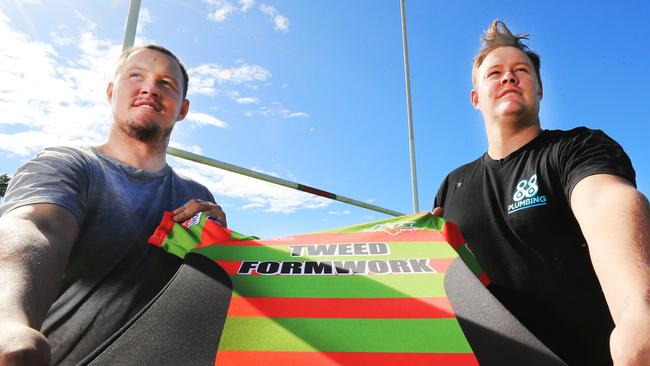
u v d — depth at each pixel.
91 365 0.66
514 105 1.37
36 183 0.98
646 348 0.52
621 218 0.74
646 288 0.60
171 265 1.22
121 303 1.12
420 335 0.77
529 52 1.58
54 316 1.06
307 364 0.70
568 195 1.02
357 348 0.74
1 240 0.73
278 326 0.79
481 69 1.53
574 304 1.15
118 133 1.35
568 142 1.16
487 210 1.38
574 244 1.18
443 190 1.70
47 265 0.72
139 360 0.68
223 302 0.85
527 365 0.68
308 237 1.19
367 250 1.10
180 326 0.76
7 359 0.46
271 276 0.96
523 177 1.29
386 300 0.88
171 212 1.15
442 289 0.91
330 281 0.95
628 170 0.93
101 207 1.17
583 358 1.12
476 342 0.74
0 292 0.60
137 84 1.34
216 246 1.09
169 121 1.39
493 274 1.28
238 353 0.72
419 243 1.12
